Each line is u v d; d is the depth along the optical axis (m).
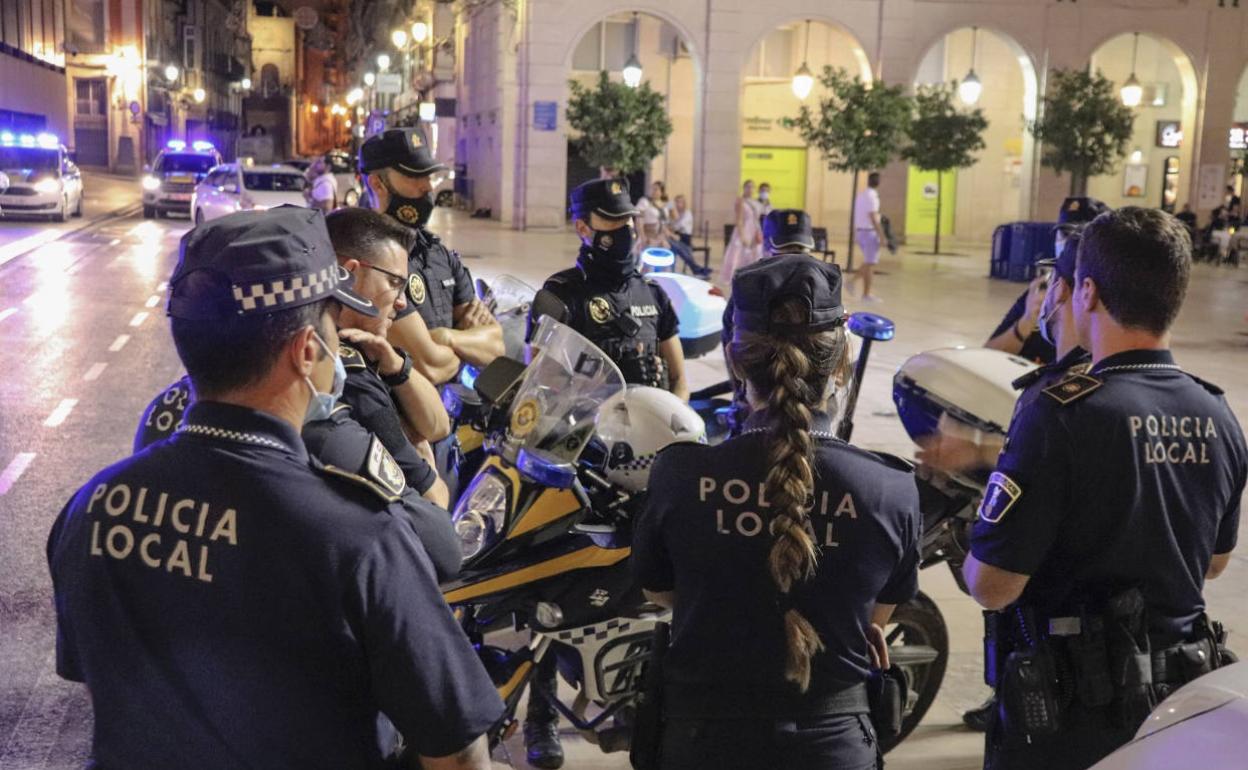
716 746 2.41
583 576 3.68
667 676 2.50
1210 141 35.00
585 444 3.55
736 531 2.40
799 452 2.37
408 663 1.86
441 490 3.33
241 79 95.75
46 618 5.72
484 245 27.52
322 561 1.83
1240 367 13.70
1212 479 2.76
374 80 54.31
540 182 32.88
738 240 20.89
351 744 1.90
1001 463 2.77
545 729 4.44
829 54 37.16
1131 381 2.72
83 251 24.02
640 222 22.23
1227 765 2.01
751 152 37.75
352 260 3.21
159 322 15.19
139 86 57.97
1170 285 2.71
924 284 23.28
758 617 2.40
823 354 2.44
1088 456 2.66
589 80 36.50
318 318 1.96
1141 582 2.71
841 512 2.40
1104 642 2.68
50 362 12.31
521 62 32.47
